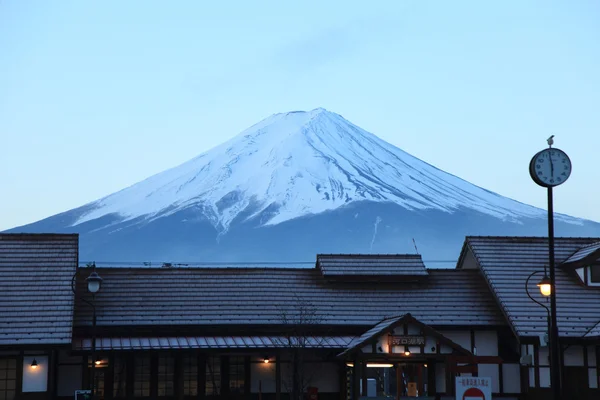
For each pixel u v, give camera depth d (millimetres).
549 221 32875
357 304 50938
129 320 47750
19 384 43031
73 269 47562
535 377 47969
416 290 52281
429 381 45344
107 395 46188
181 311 48875
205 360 47781
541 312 49062
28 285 46094
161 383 47062
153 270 51344
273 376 48344
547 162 33188
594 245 52312
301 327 47812
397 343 43531
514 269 52312
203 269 52031
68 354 45906
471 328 49688
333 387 48656
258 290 51094
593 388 47500
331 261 52906
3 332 43031
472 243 54250
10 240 48844
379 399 43125
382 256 53625
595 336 45781
